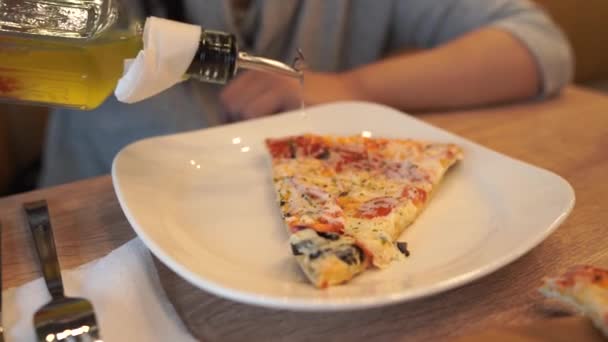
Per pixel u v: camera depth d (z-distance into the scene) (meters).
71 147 0.87
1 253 0.43
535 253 0.43
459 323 0.37
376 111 0.59
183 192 0.48
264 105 0.71
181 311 0.38
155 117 0.76
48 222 0.45
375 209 0.44
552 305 0.38
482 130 0.63
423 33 0.88
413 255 0.41
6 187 1.07
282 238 0.43
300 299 0.34
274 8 0.82
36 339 0.35
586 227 0.45
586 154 0.57
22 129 1.14
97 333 0.36
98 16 0.43
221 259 0.40
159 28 0.41
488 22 0.80
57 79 0.43
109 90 0.45
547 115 0.66
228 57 0.43
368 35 0.90
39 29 0.42
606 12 1.33
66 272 0.40
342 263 0.37
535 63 0.71
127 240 0.44
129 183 0.46
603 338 0.35
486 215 0.45
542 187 0.45
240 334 0.37
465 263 0.38
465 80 0.69
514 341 0.35
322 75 0.75
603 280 0.36
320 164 0.50
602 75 1.38
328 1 0.85
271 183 0.50
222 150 0.53
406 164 0.49
